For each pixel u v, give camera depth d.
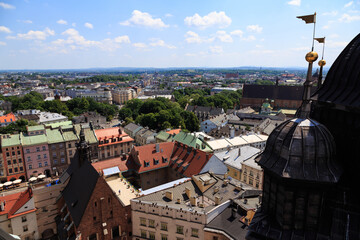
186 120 172.12
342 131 14.22
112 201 48.31
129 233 51.12
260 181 68.62
